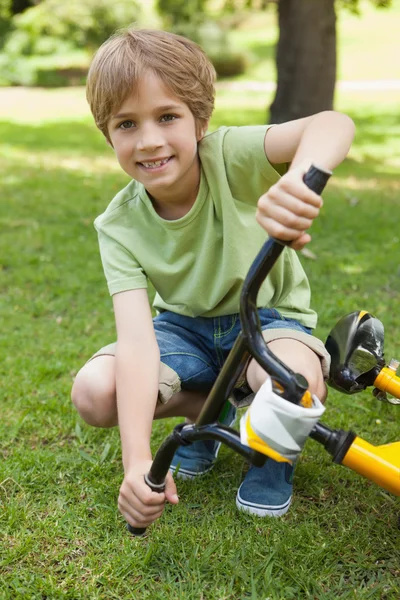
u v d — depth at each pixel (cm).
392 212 512
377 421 212
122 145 152
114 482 182
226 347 180
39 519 168
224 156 164
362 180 654
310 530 161
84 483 183
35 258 399
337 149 132
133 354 157
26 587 146
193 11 1775
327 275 372
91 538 161
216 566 149
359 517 168
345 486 183
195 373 177
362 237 443
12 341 284
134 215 175
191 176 165
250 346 109
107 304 329
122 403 152
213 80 165
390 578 147
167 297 180
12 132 1008
